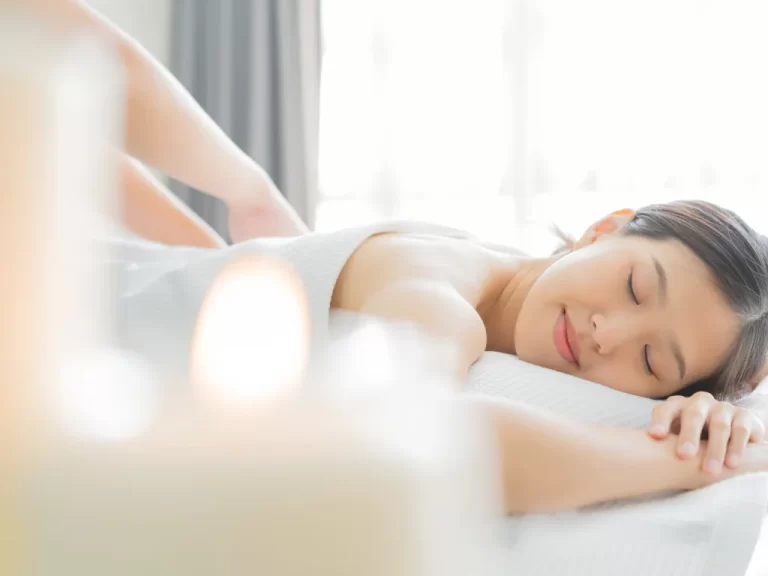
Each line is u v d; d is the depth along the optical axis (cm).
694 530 61
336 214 266
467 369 78
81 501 10
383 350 20
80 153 10
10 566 10
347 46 266
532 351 98
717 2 254
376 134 264
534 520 66
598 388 83
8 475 10
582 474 67
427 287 82
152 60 99
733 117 255
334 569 10
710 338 95
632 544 60
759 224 255
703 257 95
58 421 10
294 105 260
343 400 11
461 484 11
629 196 259
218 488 10
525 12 262
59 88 10
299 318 13
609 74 259
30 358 10
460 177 264
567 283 96
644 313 93
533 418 67
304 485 10
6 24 10
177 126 104
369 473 10
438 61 264
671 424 79
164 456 10
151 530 10
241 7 263
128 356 12
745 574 58
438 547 11
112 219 12
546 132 262
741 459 76
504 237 264
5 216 10
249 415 11
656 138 258
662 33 257
